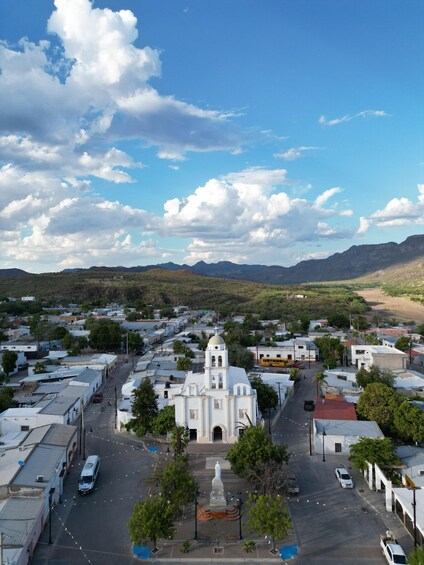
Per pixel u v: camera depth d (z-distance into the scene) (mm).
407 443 75438
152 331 190750
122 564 45531
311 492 60000
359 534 50250
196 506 51312
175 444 67750
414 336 181875
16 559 41812
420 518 47000
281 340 171000
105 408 98875
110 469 67625
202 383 84562
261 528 46062
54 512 55188
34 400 95438
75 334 175625
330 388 104750
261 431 64375
